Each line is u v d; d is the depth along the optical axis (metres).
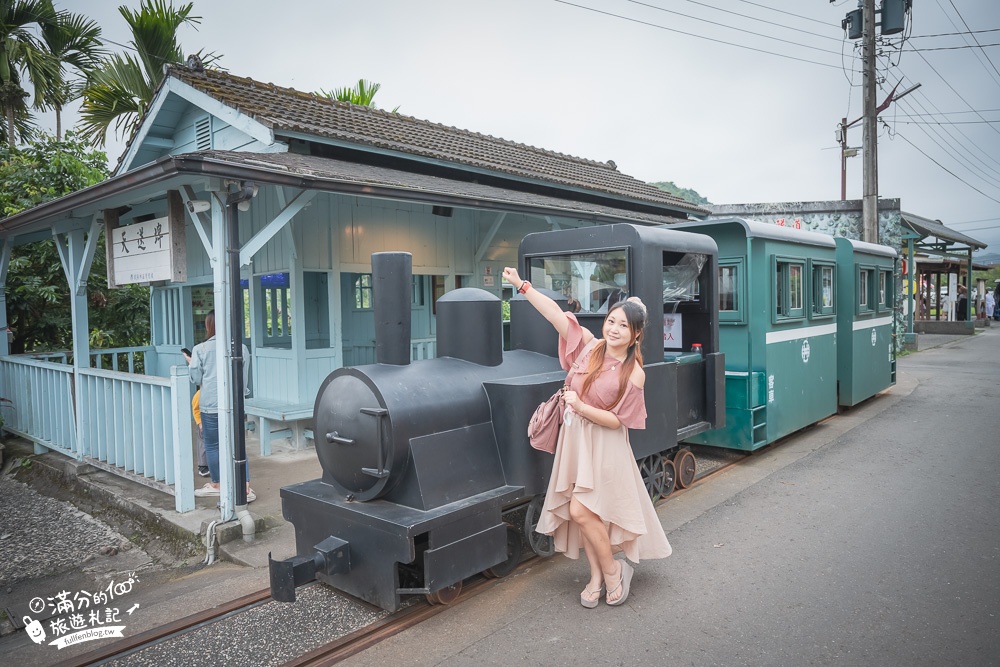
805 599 3.51
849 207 14.92
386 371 3.63
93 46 13.95
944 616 3.28
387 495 3.54
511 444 3.77
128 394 5.82
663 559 4.11
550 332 4.57
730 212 15.61
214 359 5.33
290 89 8.90
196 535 4.65
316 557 3.27
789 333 6.87
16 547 5.20
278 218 5.05
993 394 9.90
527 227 10.05
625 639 3.17
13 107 13.33
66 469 6.51
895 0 12.79
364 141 7.43
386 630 3.30
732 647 3.07
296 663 3.03
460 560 3.36
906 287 19.66
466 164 8.48
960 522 4.57
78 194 5.52
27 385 7.67
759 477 5.85
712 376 5.42
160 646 3.26
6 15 12.88
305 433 7.33
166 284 8.95
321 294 8.34
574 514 3.39
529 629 3.29
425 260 8.52
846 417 8.46
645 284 4.59
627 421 3.30
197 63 8.20
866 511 4.86
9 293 9.02
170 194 5.13
